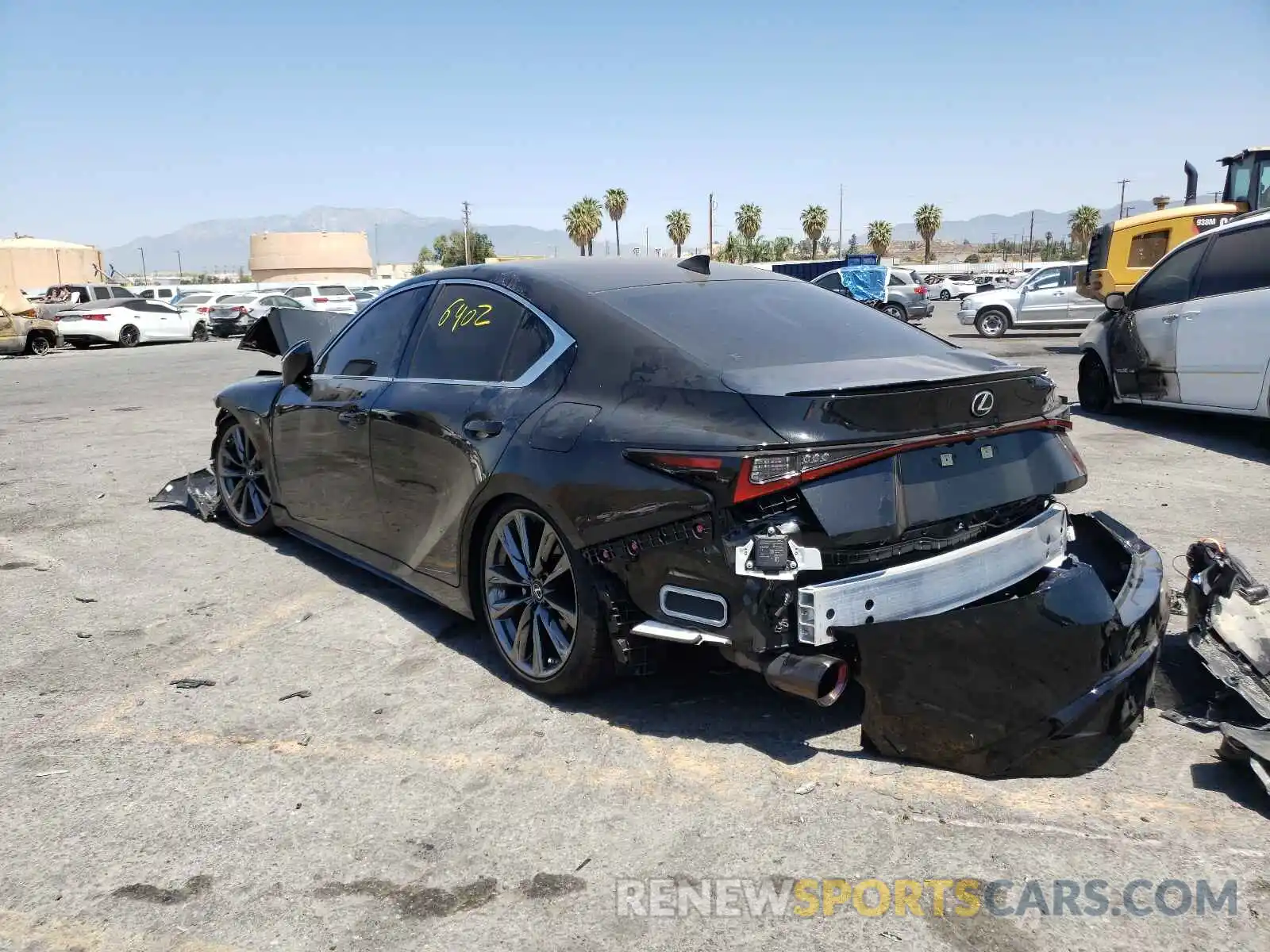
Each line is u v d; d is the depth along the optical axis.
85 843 2.69
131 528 6.09
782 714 3.41
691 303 3.72
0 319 23.75
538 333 3.74
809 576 2.88
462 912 2.39
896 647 2.92
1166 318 8.86
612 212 88.19
